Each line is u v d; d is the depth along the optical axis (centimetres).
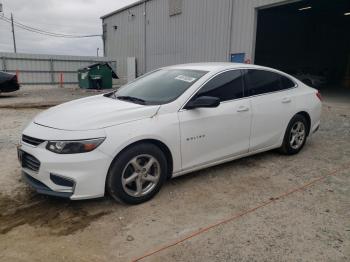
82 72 1992
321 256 260
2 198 354
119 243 276
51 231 293
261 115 446
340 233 294
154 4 2144
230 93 418
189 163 379
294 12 2267
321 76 1938
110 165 318
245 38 1446
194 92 382
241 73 439
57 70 2384
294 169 454
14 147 548
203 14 1691
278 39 2308
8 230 294
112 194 327
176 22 1936
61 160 302
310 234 291
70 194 307
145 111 345
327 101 1259
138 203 343
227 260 255
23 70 2269
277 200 358
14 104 1155
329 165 473
